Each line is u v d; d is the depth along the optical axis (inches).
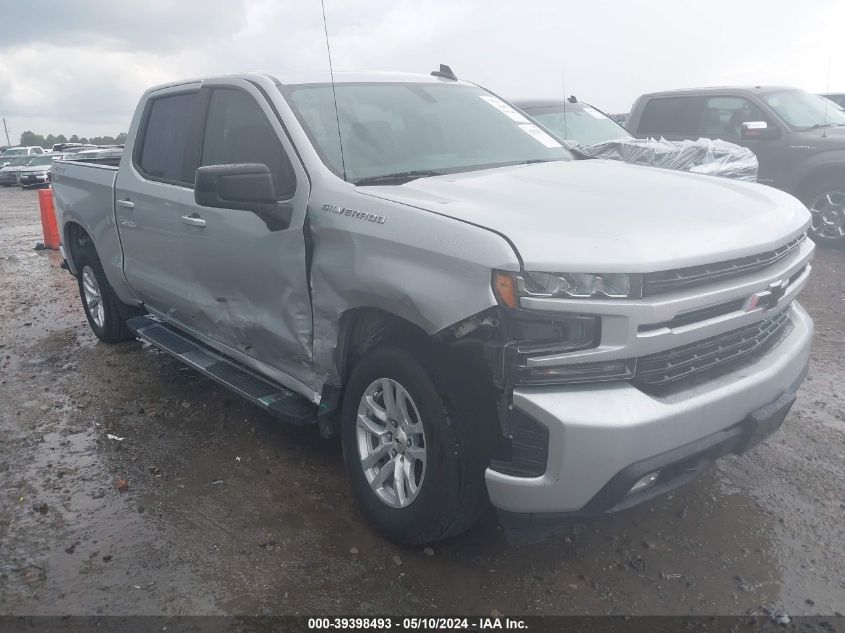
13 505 150.5
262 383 165.3
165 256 184.9
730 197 134.3
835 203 363.6
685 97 396.8
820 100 399.5
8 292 352.8
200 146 172.9
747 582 119.7
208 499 149.6
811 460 157.3
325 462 163.3
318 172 139.3
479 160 159.8
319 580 123.2
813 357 217.3
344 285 129.2
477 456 115.4
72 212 235.0
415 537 125.0
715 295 112.4
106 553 132.6
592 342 105.6
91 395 207.3
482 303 106.1
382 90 168.2
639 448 104.1
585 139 354.0
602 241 106.9
